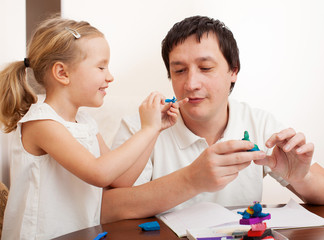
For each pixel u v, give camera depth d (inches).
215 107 38.4
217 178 29.8
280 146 32.2
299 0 71.8
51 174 36.9
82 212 37.7
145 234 26.5
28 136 35.5
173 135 44.1
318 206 35.3
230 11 70.3
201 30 36.8
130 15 67.5
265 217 24.5
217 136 44.3
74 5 65.7
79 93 37.0
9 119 39.5
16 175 36.5
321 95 74.0
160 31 68.3
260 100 73.2
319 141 74.8
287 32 72.1
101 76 37.2
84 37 36.6
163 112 37.8
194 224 27.5
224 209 30.5
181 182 31.4
